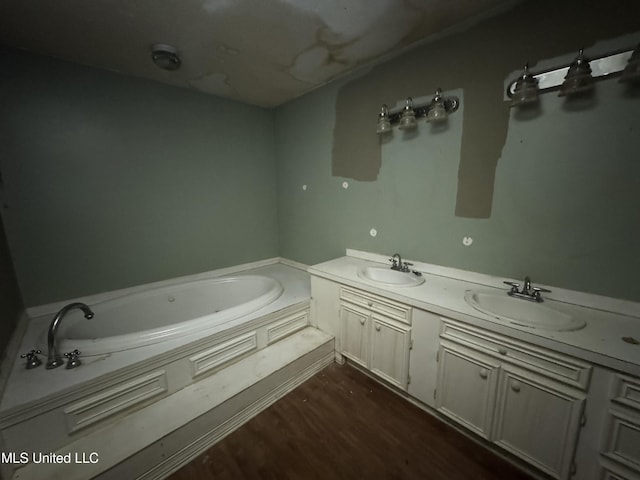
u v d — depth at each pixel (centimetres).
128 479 118
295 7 137
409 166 192
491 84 149
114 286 220
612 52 114
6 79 166
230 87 239
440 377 144
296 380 186
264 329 194
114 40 162
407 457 134
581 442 104
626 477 94
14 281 174
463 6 142
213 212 270
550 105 132
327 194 259
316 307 220
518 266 152
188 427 135
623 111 114
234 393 153
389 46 178
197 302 247
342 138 234
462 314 129
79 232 200
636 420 91
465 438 144
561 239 137
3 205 171
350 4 136
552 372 107
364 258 235
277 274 291
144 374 143
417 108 180
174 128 236
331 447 140
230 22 147
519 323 117
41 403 115
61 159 188
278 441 144
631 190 116
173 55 175
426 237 191
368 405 168
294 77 221
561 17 125
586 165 125
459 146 165
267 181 310
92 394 129
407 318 154
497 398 123
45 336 161
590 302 131
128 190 218
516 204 148
